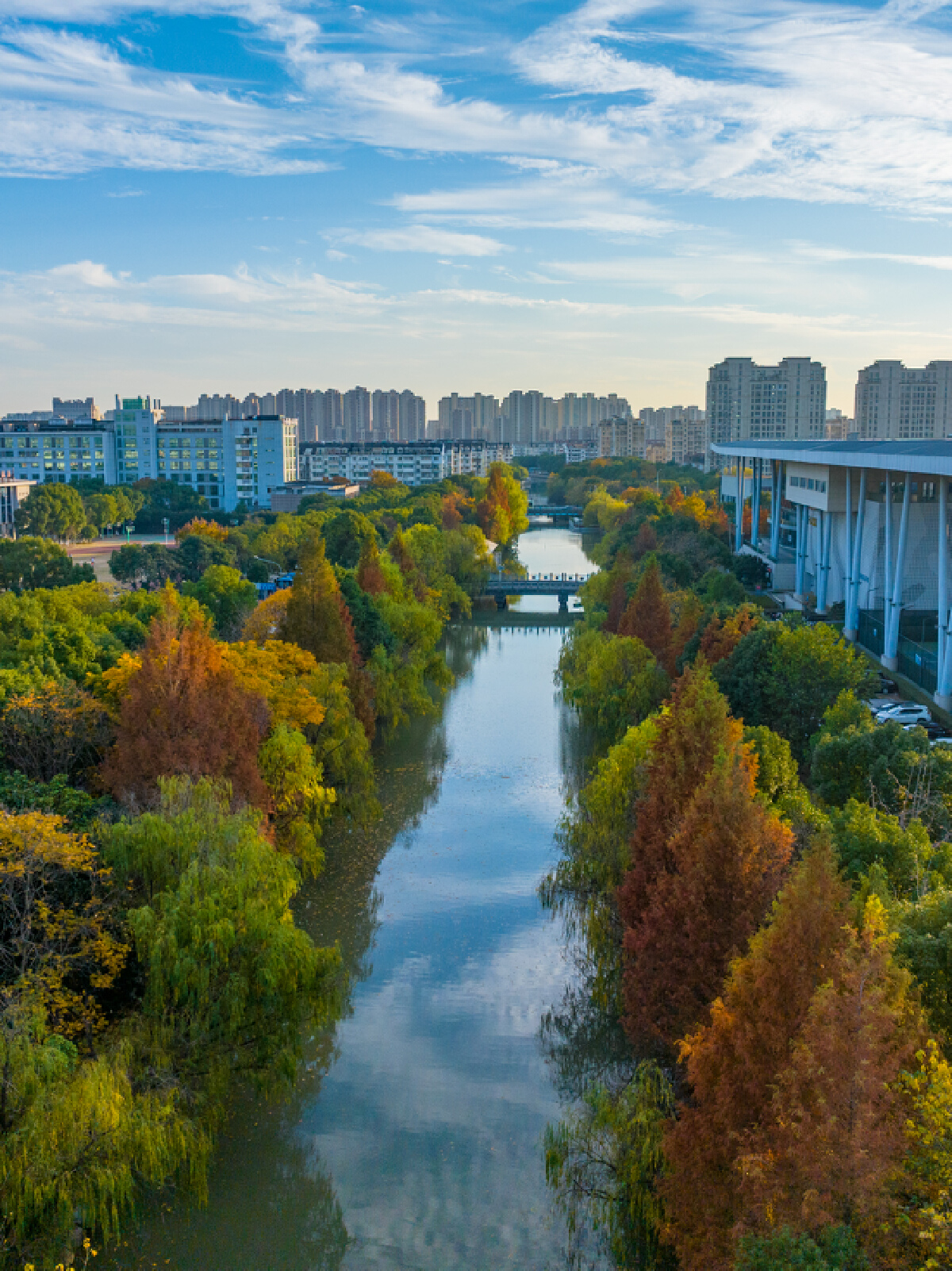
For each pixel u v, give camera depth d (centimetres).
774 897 3556
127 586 18112
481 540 18438
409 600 11838
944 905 3325
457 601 14950
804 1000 2753
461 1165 4059
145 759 4938
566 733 9650
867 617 11388
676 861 3978
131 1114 3331
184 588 11669
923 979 3102
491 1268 3572
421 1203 3869
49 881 3962
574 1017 5025
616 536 18275
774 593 15512
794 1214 2478
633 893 4297
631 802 5428
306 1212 3812
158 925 3856
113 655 7112
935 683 9131
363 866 6662
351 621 8800
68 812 4544
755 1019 2866
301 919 5953
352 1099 4450
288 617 8288
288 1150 4131
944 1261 2230
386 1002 5166
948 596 8662
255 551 18475
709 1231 2817
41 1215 3148
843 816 4556
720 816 3644
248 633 8762
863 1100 2394
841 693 6525
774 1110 2700
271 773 5862
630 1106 3547
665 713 5538
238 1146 4144
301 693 6712
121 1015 4022
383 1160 4084
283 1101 4359
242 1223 3747
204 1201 3616
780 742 5475
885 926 2956
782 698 7162
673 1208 3056
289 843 5688
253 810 4894
